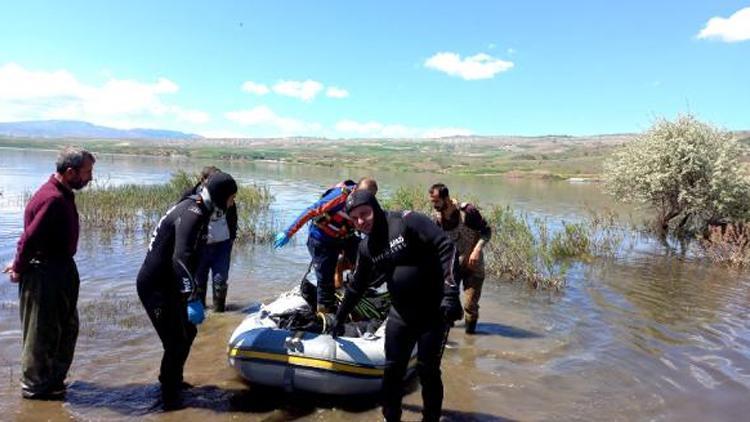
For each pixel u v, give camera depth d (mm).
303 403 5461
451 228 7652
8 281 8969
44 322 5195
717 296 10352
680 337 7871
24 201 19719
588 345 7434
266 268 11148
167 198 17875
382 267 4789
